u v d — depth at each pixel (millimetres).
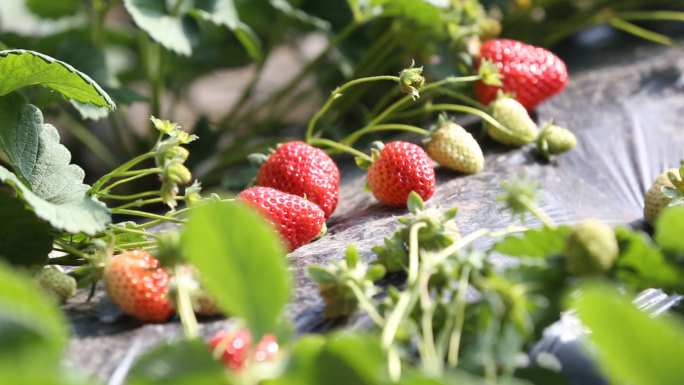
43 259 484
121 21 1124
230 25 674
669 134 650
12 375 340
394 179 557
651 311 482
